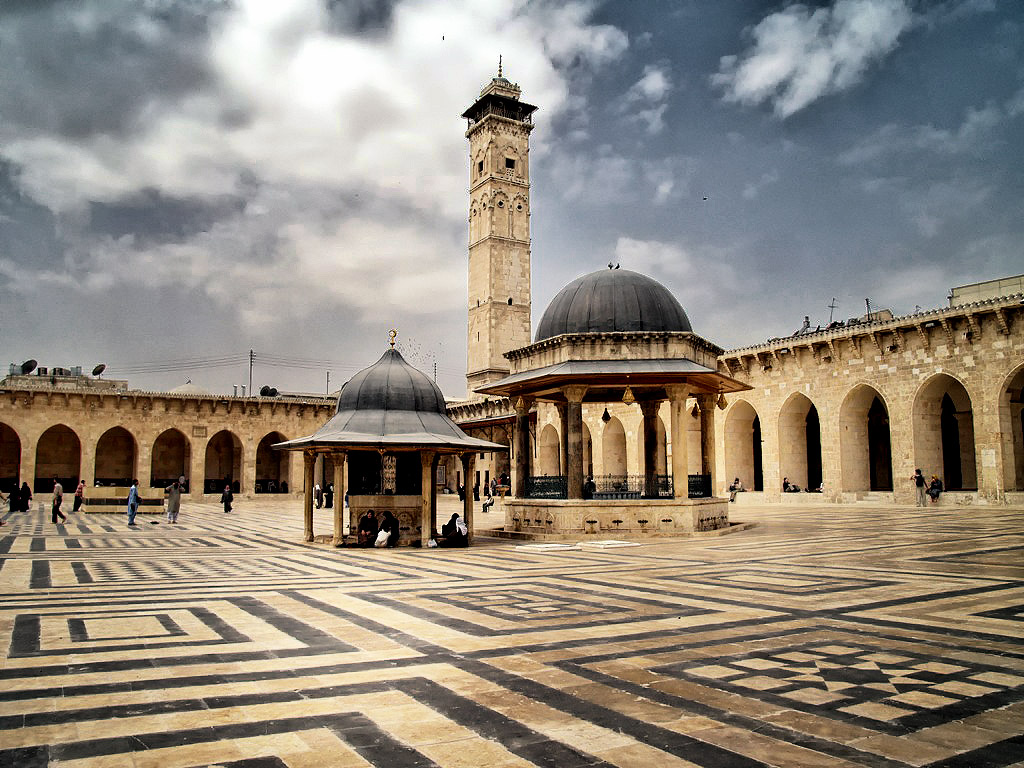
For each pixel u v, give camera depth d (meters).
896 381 39.12
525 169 78.88
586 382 24.78
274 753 5.24
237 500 63.50
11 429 58.97
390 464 24.30
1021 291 38.84
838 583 12.87
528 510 25.67
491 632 9.15
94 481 58.72
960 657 7.77
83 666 7.57
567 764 5.03
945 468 46.22
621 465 57.00
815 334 44.66
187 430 62.59
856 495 40.97
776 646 8.30
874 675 7.14
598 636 8.88
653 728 5.73
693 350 25.16
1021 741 5.41
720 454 50.56
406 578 14.50
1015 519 27.95
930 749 5.27
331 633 9.12
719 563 16.28
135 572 15.69
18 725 5.80
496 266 75.62
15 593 12.57
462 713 6.11
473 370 76.81
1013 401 34.69
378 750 5.30
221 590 12.88
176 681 7.03
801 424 46.62
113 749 5.29
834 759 5.09
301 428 67.00
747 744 5.38
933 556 16.59
